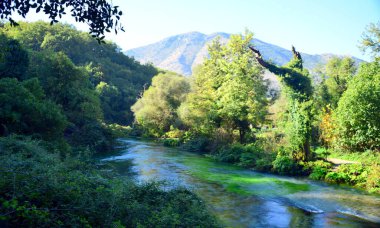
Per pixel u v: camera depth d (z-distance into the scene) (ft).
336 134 86.74
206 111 149.38
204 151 132.36
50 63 127.65
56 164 36.32
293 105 89.35
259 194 57.31
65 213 21.52
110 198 26.45
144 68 483.92
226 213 45.44
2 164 26.53
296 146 85.87
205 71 174.91
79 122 128.06
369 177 63.72
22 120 72.13
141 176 68.74
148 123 208.23
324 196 56.95
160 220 27.14
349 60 191.83
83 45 398.01
